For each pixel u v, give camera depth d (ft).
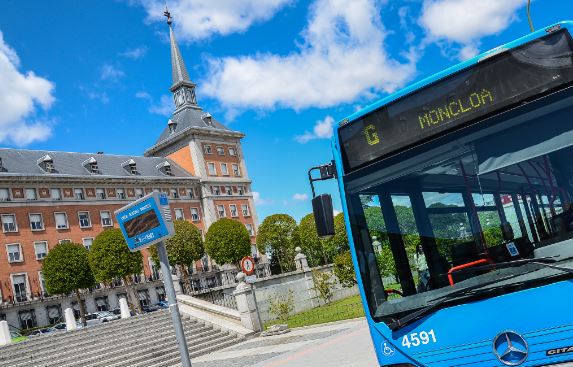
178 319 18.53
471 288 13.01
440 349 13.30
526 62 13.47
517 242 12.91
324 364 35.24
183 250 187.21
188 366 18.26
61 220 191.21
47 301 175.22
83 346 63.31
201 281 222.69
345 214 15.43
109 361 59.47
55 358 59.26
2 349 59.62
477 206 13.50
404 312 13.98
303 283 111.65
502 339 12.53
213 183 250.37
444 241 13.80
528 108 13.26
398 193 14.69
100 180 204.64
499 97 13.67
